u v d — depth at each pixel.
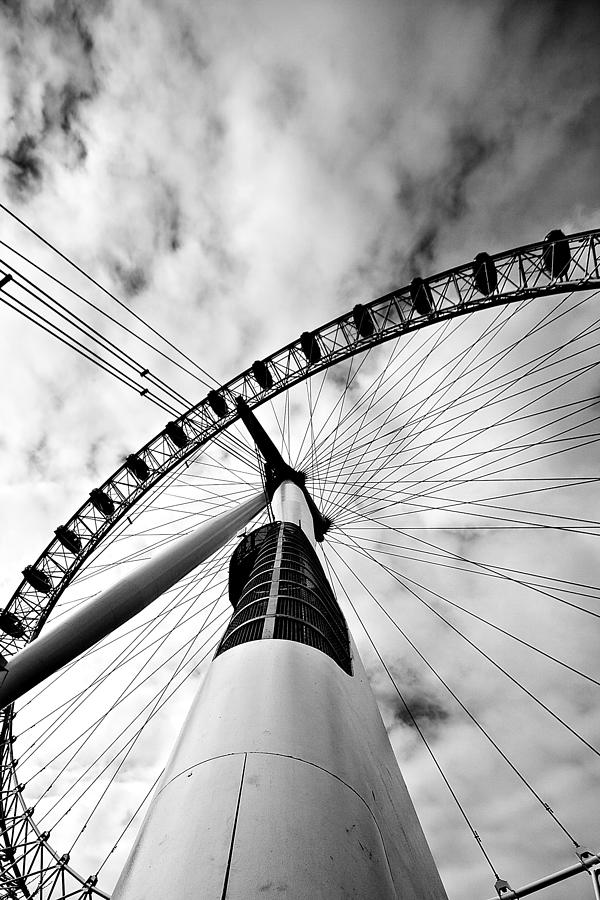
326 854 6.92
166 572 21.09
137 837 7.98
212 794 7.63
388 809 10.17
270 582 15.77
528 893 12.70
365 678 15.14
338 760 8.91
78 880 20.23
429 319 28.66
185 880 6.36
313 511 31.61
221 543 25.36
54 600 33.16
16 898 21.45
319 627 13.80
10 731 27.58
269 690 10.01
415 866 10.27
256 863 6.50
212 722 9.37
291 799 7.57
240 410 33.75
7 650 32.06
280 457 34.31
